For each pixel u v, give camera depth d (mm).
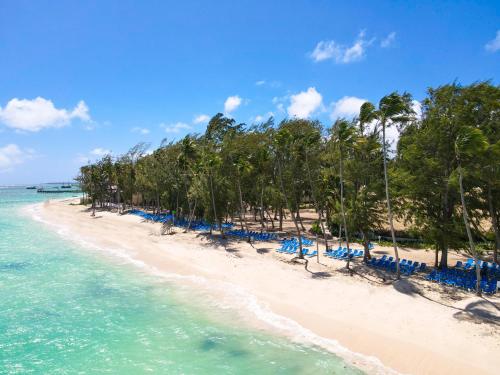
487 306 20031
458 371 14672
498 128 24609
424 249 37969
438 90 26953
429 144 26641
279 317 20656
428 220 27094
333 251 34875
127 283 27609
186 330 19281
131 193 84125
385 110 24656
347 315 20359
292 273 28578
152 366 15734
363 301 22094
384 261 29859
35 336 18812
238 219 67312
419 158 27438
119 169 81500
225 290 25516
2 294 25266
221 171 47500
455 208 27594
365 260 31125
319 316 20469
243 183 49469
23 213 86562
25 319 20969
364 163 31984
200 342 17891
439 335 17469
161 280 28344
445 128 25734
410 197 28406
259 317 20750
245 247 39219
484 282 23234
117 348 17406
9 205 118688
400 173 28703
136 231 53656
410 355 15984
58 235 51406
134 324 20109
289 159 42562
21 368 15719
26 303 23516
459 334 17391
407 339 17344
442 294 22750
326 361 15852
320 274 28078
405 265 29125
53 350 17312
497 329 17734
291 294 24062
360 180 32312
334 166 37562
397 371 14930
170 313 21609
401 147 29984
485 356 15477
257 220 65562
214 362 15969
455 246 26750
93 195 86188
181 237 46656
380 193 30016
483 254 36000
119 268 32156
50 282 27984
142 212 75062
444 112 26375
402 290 23469
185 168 54219
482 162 23719
